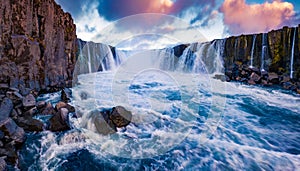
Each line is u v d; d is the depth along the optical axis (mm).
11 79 6422
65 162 3824
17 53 7043
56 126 4793
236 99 9438
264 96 10117
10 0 7016
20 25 7531
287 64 13789
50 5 9727
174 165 3781
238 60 17047
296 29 13281
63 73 10883
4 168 3025
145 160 3916
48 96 8312
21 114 5309
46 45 9141
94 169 3670
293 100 9422
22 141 4066
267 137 5293
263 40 15383
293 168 3678
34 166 3660
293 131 5797
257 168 3678
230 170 3625
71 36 13078
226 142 4766
